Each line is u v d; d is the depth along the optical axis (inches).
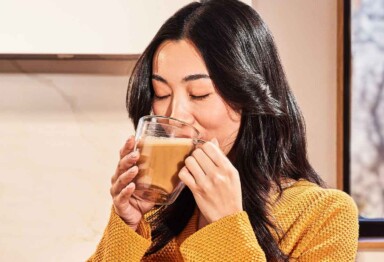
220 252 40.9
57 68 72.3
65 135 73.3
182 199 48.7
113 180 44.8
